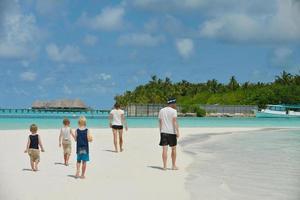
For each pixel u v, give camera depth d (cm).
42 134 2845
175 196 1073
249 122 6372
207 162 1723
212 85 14112
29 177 1284
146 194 1086
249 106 8838
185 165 1619
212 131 3900
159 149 2167
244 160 1806
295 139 3094
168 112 1486
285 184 1257
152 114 7588
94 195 1057
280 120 7138
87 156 1292
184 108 8381
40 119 5631
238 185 1235
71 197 1030
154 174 1391
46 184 1180
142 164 1614
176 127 1486
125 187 1164
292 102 10481
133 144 2389
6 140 2389
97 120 5684
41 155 1786
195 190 1151
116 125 2002
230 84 13838
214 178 1344
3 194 1048
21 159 1655
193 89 14250
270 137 3316
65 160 1538
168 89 14212
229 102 11538
